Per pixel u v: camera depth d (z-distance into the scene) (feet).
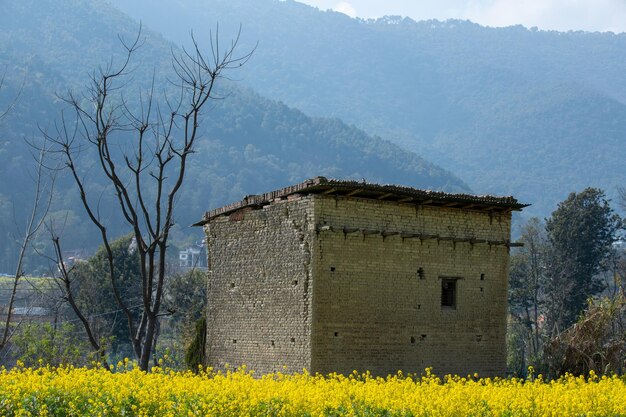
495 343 156.56
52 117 531.09
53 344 176.04
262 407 97.09
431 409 95.91
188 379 108.88
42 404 97.30
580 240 325.62
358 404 97.96
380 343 143.13
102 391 101.24
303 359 138.51
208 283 160.35
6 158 479.00
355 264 141.69
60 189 488.44
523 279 330.13
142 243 141.69
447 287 153.69
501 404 98.48
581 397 104.83
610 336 185.37
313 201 138.72
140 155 143.54
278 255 145.38
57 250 144.15
